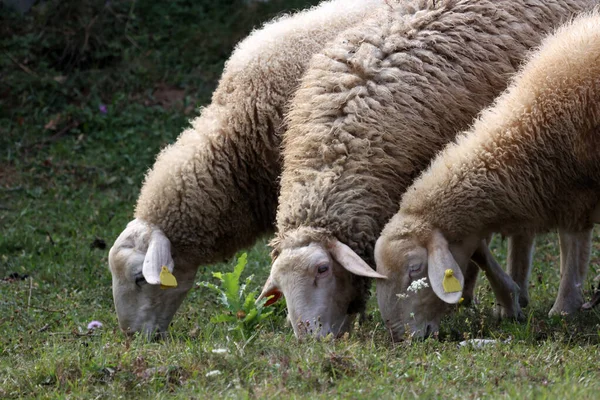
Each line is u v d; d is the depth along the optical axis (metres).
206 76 33.03
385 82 16.20
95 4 34.47
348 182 15.74
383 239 15.19
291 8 34.31
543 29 17.06
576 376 12.14
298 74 18.16
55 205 26.30
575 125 14.77
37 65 33.38
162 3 35.97
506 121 15.13
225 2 36.00
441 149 16.33
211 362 13.20
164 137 29.66
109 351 14.47
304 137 16.11
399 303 15.06
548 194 15.32
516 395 11.10
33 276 21.64
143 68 33.19
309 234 15.38
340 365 12.68
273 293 15.95
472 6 16.84
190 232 17.95
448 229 15.03
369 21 17.12
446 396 11.54
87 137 30.16
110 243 23.55
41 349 15.30
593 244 22.14
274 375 12.63
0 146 29.70
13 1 35.41
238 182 18.33
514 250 18.27
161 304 17.59
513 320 16.89
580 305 17.53
